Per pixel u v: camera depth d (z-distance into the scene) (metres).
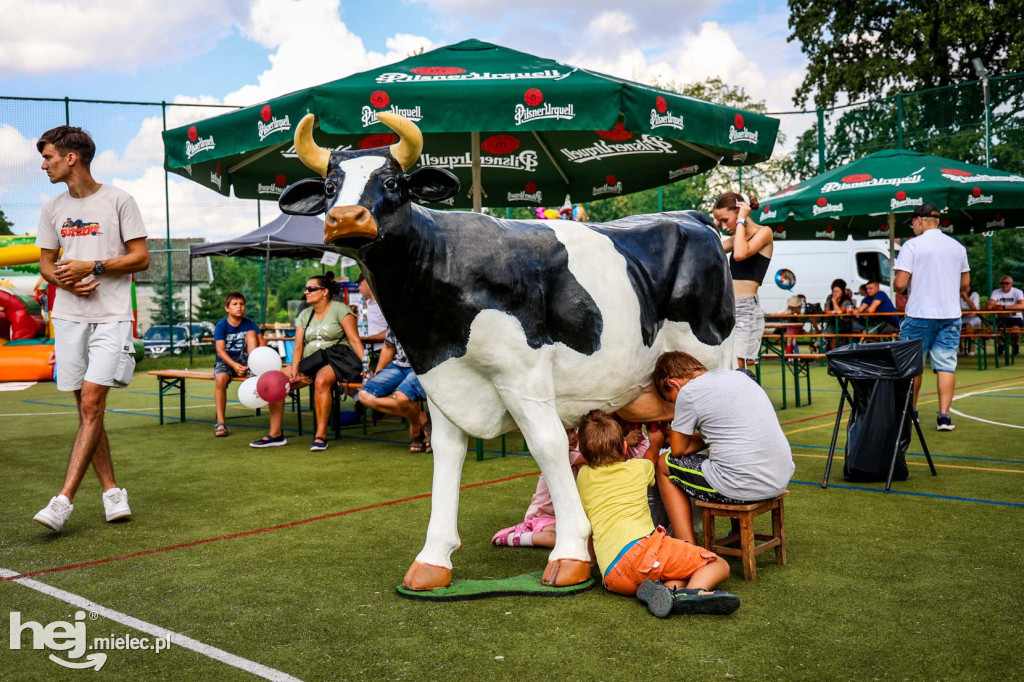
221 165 7.62
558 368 3.41
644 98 5.43
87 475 6.18
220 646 2.88
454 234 3.23
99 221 4.51
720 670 2.58
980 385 10.70
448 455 3.45
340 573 3.69
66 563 3.90
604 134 7.73
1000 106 16.70
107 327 4.48
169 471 6.26
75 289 4.39
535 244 3.35
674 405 3.82
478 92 5.37
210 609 3.25
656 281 3.74
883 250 18.23
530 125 5.37
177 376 8.70
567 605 3.21
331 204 3.00
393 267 3.11
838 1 25.30
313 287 7.38
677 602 3.02
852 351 5.15
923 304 6.93
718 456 3.47
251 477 5.97
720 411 3.47
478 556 3.92
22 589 3.53
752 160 7.34
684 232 3.90
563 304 3.36
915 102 17.48
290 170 8.26
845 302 15.27
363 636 2.95
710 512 3.56
